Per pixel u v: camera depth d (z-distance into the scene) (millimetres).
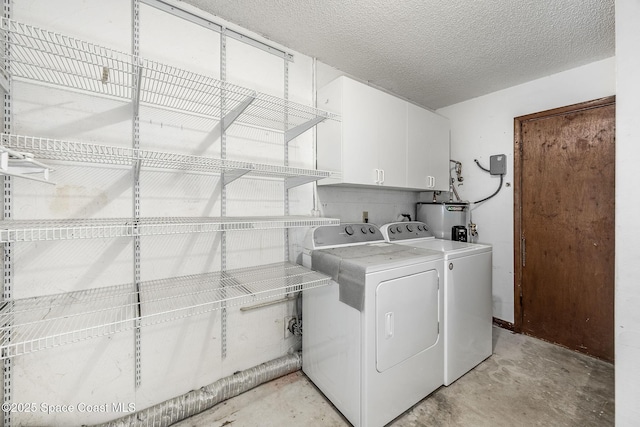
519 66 2209
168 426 1447
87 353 1327
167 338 1526
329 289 1613
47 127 1231
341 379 1517
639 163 1097
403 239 2242
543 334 2385
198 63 1614
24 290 1199
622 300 1144
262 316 1858
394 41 1910
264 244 1870
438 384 1731
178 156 1157
